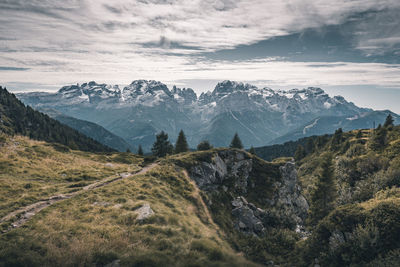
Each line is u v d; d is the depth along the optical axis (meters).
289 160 64.12
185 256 17.66
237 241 29.02
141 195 27.84
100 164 52.31
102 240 17.44
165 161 43.19
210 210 34.38
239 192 47.09
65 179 36.28
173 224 22.89
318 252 25.73
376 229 22.25
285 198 52.00
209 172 45.66
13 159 39.09
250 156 58.19
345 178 58.81
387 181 42.12
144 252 16.56
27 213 21.14
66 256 15.03
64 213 21.45
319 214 46.03
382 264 19.62
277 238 32.28
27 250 15.05
